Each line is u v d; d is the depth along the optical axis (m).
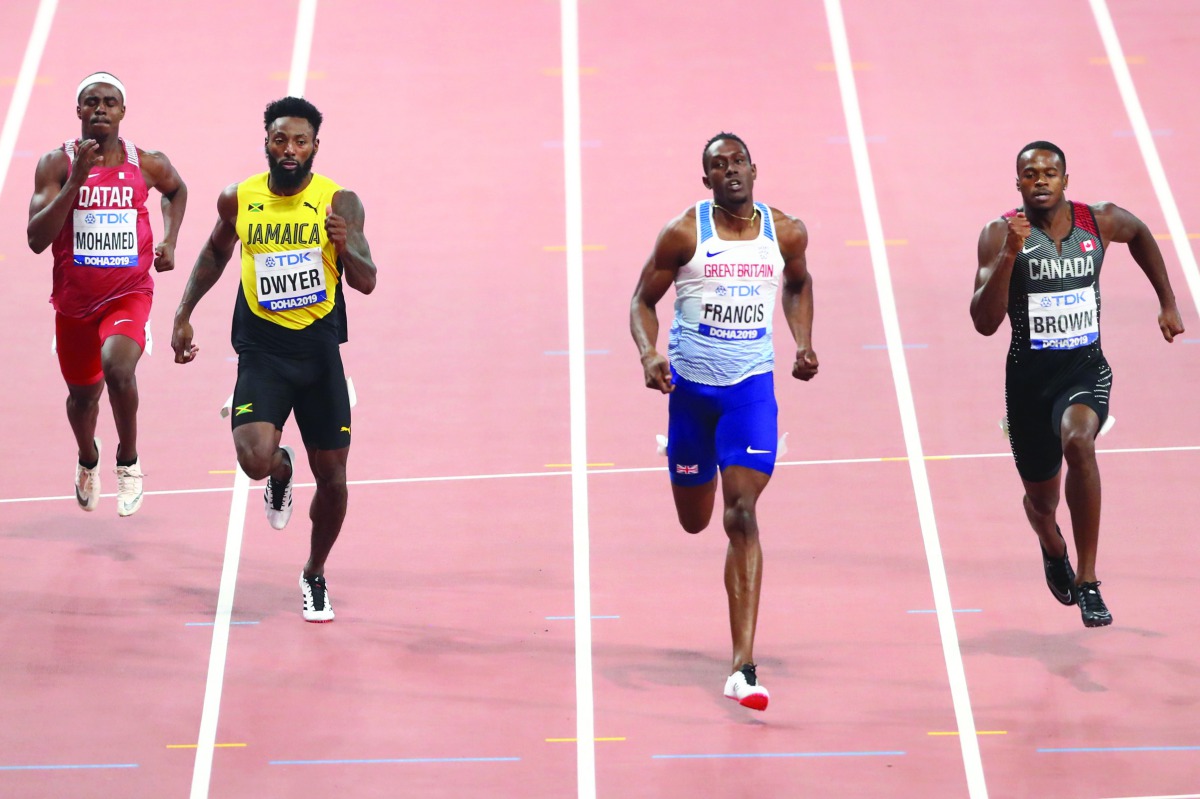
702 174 42.62
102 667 26.56
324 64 46.78
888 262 39.47
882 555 29.58
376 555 29.84
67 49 47.22
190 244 40.00
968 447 32.97
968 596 28.34
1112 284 38.75
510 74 46.47
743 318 25.20
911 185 42.19
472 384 35.44
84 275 28.39
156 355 36.56
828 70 46.59
